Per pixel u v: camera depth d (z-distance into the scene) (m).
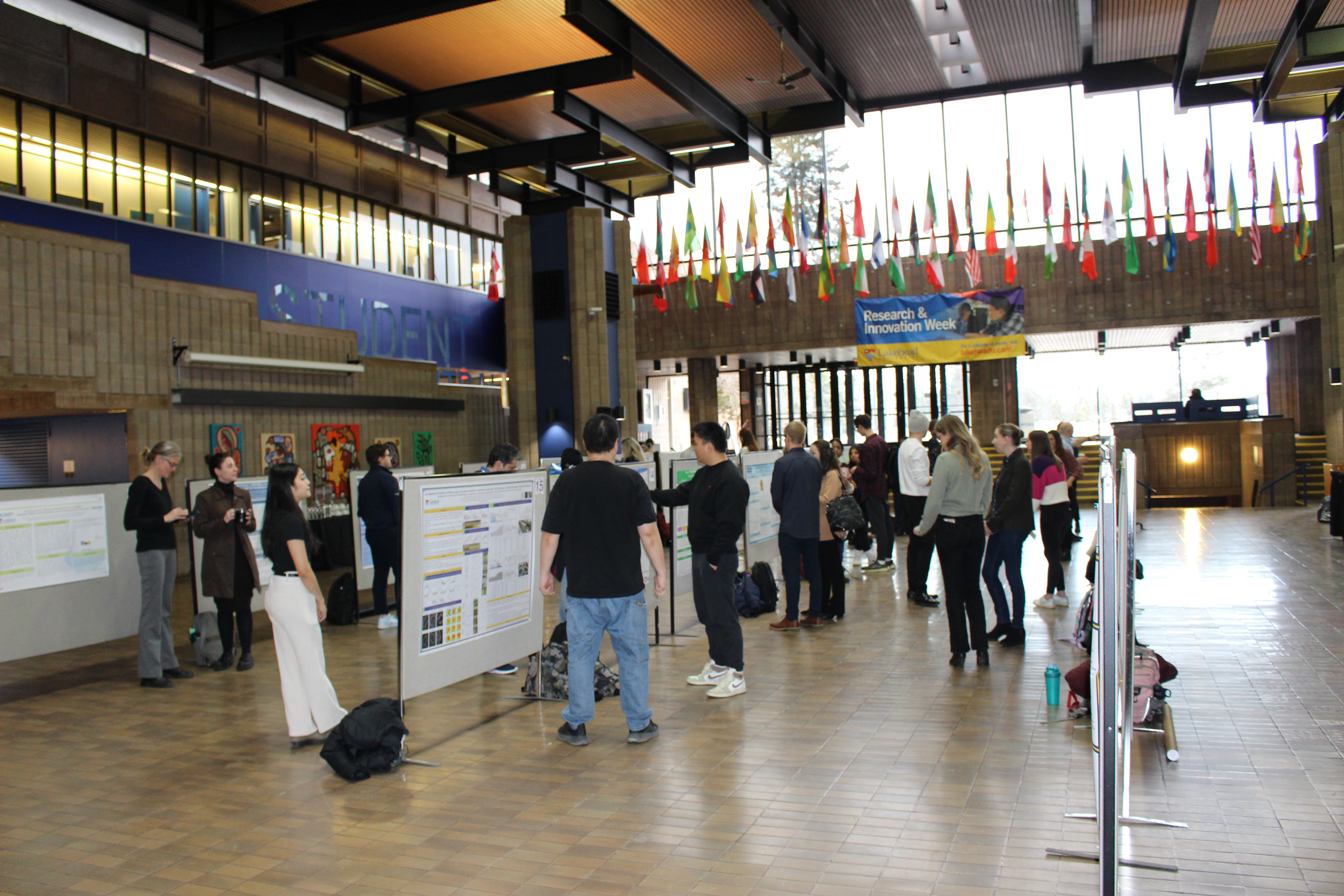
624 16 15.13
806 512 8.12
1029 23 18.73
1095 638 3.43
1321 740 4.72
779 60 18.05
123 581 7.45
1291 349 24.05
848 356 26.72
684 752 4.94
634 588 5.07
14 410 12.45
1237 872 3.30
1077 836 3.66
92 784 4.75
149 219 16.39
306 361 15.76
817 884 3.33
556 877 3.47
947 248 23.38
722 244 21.58
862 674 6.50
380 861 3.68
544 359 20.69
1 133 14.20
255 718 6.00
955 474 6.45
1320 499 19.94
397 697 6.29
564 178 20.39
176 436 13.68
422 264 22.86
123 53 15.84
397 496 9.34
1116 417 28.12
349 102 17.39
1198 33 15.85
